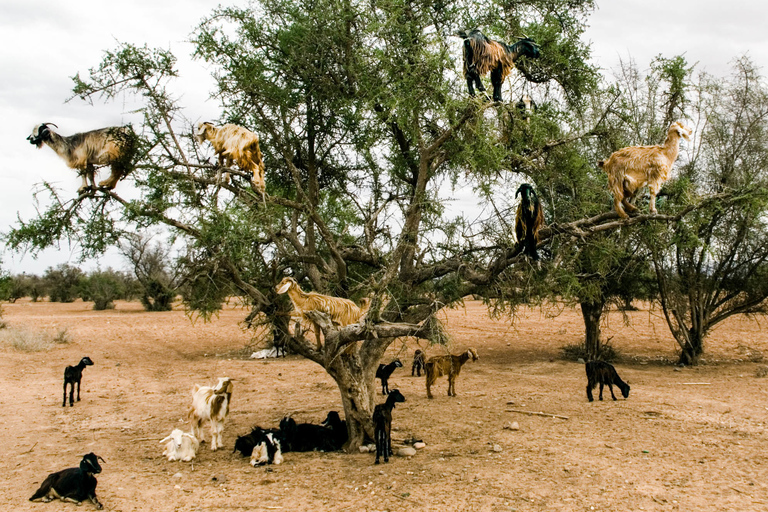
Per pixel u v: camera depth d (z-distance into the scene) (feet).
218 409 31.19
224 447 31.68
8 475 26.55
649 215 27.55
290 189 36.45
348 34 30.60
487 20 32.07
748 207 36.58
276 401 45.21
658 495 22.61
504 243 29.27
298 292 27.02
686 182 38.70
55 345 77.97
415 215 30.09
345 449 30.58
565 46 34.12
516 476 25.18
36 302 224.53
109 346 80.28
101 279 168.45
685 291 60.75
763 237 57.41
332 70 31.40
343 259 33.06
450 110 26.12
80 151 26.04
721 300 62.34
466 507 21.71
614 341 82.53
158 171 25.82
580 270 37.52
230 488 24.47
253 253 27.91
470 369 61.05
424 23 29.91
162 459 29.19
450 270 30.68
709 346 75.77
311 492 23.81
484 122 26.30
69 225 26.81
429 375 44.88
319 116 32.89
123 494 23.73
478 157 26.30
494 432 33.45
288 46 30.63
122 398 46.57
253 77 29.94
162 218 25.75
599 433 32.63
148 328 104.99
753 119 57.82
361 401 29.81
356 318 28.78
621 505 21.62
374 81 29.35
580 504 21.81
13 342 73.36
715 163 58.34
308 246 33.24
